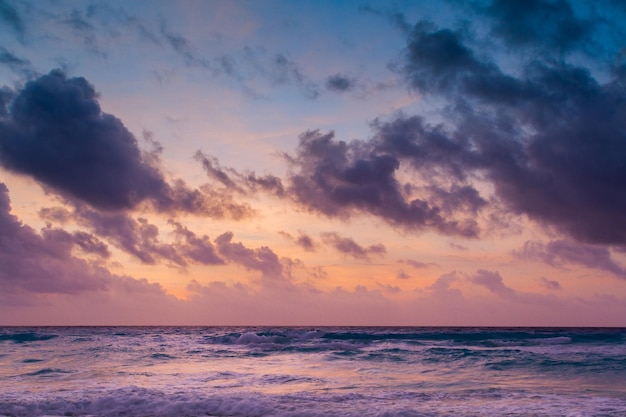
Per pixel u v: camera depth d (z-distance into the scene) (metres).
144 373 22.39
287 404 14.74
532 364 24.84
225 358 30.05
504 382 19.58
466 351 31.45
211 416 13.80
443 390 17.52
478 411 13.66
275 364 26.55
